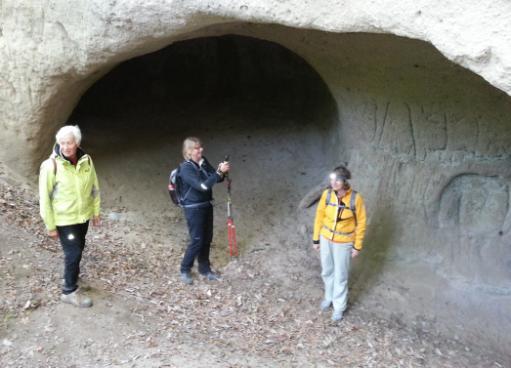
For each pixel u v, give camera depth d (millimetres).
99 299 4465
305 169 7152
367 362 4305
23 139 5828
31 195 5723
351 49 5074
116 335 4121
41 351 3838
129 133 7426
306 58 5914
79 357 3852
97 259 5055
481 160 5309
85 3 4750
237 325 4625
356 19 3570
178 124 7848
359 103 5730
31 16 5227
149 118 7910
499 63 2979
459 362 4512
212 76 8641
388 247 5723
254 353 4242
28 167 5961
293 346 4434
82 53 5047
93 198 4215
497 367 4535
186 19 4414
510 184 5352
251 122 7945
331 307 5023
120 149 7016
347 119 6074
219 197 6730
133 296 4676
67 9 4938
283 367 4094
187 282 5102
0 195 5414
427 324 5043
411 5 3270
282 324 4738
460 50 3119
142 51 5098
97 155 6781
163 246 5699
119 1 4516
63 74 5383
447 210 5648
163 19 4477
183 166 4836
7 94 5641
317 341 4539
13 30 5363
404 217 5750
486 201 5500
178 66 8633
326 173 6836
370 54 4992
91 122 7480
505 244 5488
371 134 5836
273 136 7637
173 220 6215
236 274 5445
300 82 8055
